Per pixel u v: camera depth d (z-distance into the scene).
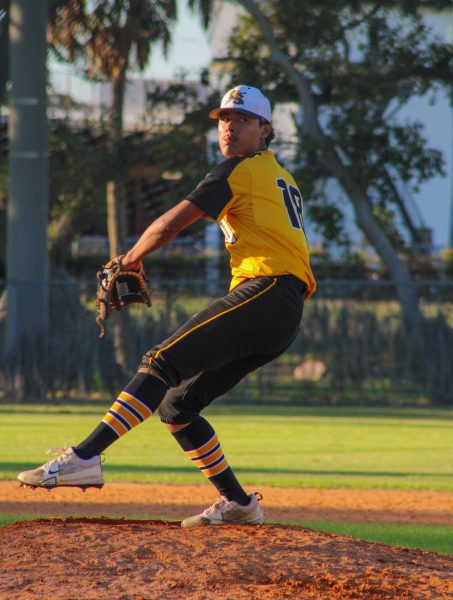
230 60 90.38
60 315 74.00
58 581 14.29
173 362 16.48
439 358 72.94
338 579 14.88
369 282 71.25
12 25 75.62
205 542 16.17
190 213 16.50
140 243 16.77
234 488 18.30
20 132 75.69
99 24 96.31
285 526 17.75
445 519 27.89
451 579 15.22
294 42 83.50
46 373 72.50
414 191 87.00
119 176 90.44
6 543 16.22
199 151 86.81
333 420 61.53
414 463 42.75
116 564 15.02
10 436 49.44
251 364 17.64
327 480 36.25
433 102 87.94
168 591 14.02
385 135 83.25
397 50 83.75
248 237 16.73
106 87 108.50
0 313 76.69
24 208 75.56
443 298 76.50
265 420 60.97
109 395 73.56
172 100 89.50
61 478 16.34
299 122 96.75
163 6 95.50
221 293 74.12
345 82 82.75
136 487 34.06
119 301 17.19
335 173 84.50
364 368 73.69
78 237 108.50
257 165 16.97
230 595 13.97
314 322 74.25
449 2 83.56
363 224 84.12
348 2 82.56
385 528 25.72
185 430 17.97
